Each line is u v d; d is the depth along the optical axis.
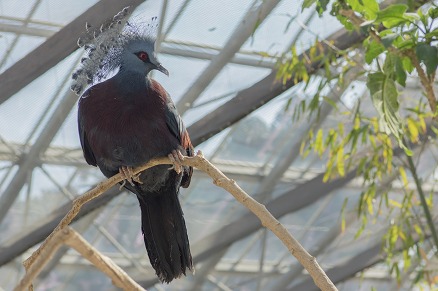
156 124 6.44
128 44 6.70
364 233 15.66
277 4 10.20
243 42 10.74
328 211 15.01
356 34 10.24
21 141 11.48
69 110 10.92
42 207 12.68
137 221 13.93
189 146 6.98
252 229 14.35
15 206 12.53
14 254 13.34
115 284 4.13
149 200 6.74
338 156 9.93
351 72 10.87
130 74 6.51
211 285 16.50
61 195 12.52
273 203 14.11
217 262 15.55
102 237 14.39
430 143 12.69
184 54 10.78
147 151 6.44
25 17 9.54
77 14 9.41
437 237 10.00
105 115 6.40
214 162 13.34
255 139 12.82
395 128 6.40
